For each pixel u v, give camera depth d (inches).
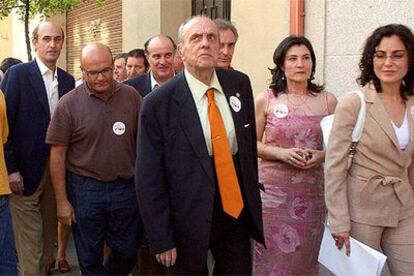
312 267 180.4
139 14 406.9
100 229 184.1
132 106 183.9
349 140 146.1
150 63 209.3
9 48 718.5
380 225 145.4
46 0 354.9
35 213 214.5
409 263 145.6
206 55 140.6
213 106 143.3
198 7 370.0
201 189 140.3
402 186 144.8
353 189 147.3
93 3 514.3
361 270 142.6
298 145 174.1
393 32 143.9
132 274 206.7
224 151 142.6
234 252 151.2
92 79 177.2
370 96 145.8
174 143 141.5
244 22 283.3
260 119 179.5
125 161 181.3
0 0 369.4
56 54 213.6
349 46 215.0
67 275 240.4
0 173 171.3
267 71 265.0
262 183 178.9
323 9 225.5
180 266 144.9
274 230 178.1
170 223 142.9
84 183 181.3
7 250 173.0
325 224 167.9
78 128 180.1
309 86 178.7
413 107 147.3
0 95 184.1
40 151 209.9
